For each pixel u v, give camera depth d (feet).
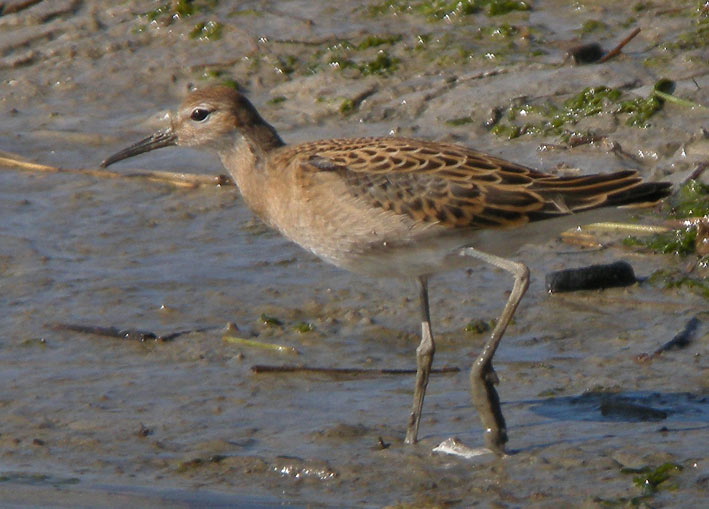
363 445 33.35
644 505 29.22
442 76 57.06
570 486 30.58
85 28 63.77
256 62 59.98
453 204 32.86
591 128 52.03
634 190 32.86
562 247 45.83
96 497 31.35
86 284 44.52
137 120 57.72
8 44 63.26
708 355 37.58
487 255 32.89
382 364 38.45
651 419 33.99
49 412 36.01
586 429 33.63
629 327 39.86
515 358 38.37
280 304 42.75
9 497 31.55
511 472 31.45
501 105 54.29
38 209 50.52
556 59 56.95
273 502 30.83
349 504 30.53
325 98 56.85
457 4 61.41
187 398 36.63
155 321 41.81
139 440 34.30
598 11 60.34
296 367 38.04
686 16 58.85
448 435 33.78
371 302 42.63
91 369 38.63
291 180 34.94
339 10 62.85
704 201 46.24
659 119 51.60
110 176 53.01
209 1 64.13
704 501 29.32
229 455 33.17
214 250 47.16
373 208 33.40
